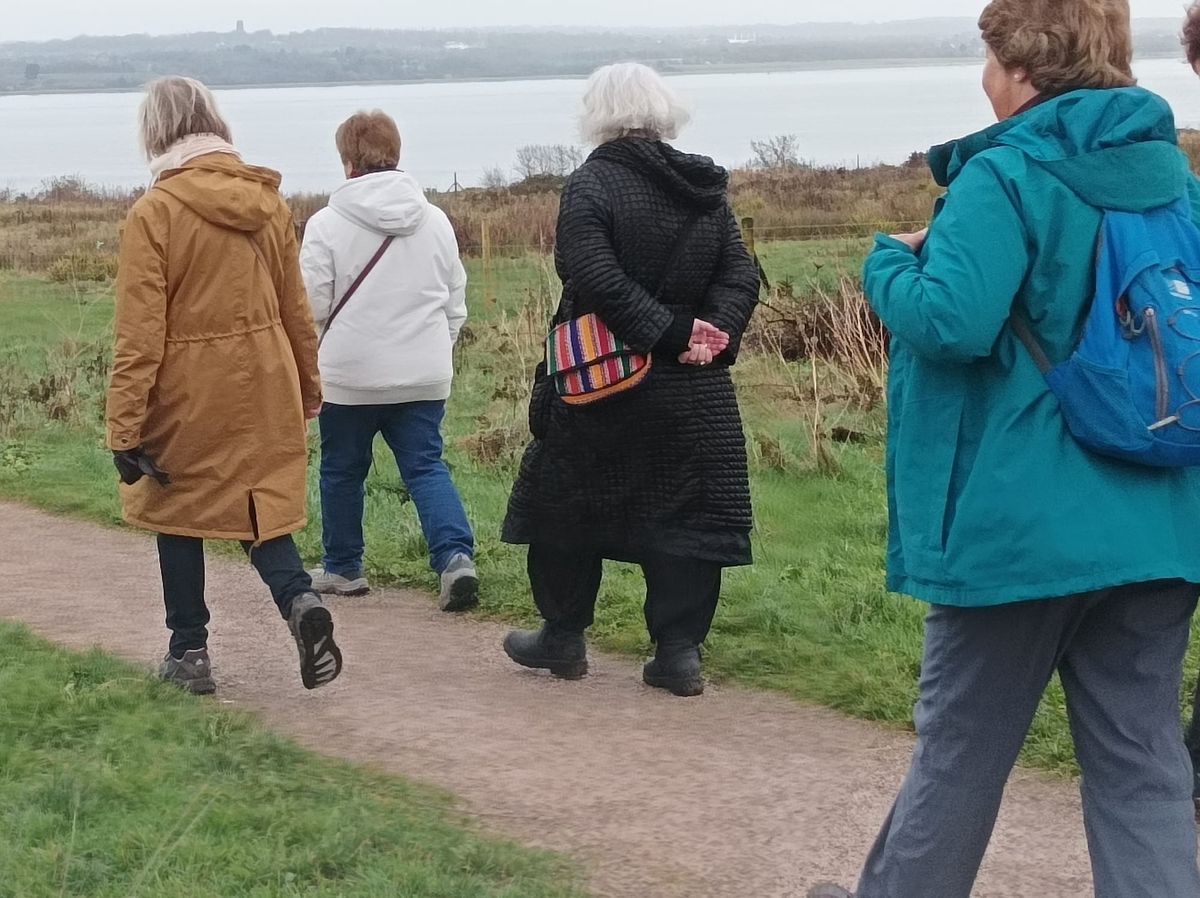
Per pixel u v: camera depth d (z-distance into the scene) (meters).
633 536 5.08
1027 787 4.41
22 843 3.68
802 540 7.47
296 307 5.14
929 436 3.00
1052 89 3.03
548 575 5.34
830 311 12.05
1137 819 2.95
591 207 4.77
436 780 4.43
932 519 2.98
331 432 6.61
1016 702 2.99
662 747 4.75
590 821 4.13
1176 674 2.99
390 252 6.41
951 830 3.04
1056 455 2.86
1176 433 2.78
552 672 5.48
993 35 3.07
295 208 30.88
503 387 11.49
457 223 22.98
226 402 4.89
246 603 6.59
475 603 6.51
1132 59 3.12
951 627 3.01
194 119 4.88
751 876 3.80
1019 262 2.84
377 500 8.43
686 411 4.95
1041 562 2.83
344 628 6.23
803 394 10.69
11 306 19.52
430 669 5.62
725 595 6.32
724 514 5.05
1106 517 2.83
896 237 3.12
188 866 3.59
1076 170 2.88
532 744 4.76
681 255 4.86
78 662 5.27
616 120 4.86
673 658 5.27
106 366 13.09
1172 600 2.94
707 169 4.90
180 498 4.97
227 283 4.87
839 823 4.14
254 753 4.48
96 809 3.95
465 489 8.75
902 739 4.85
